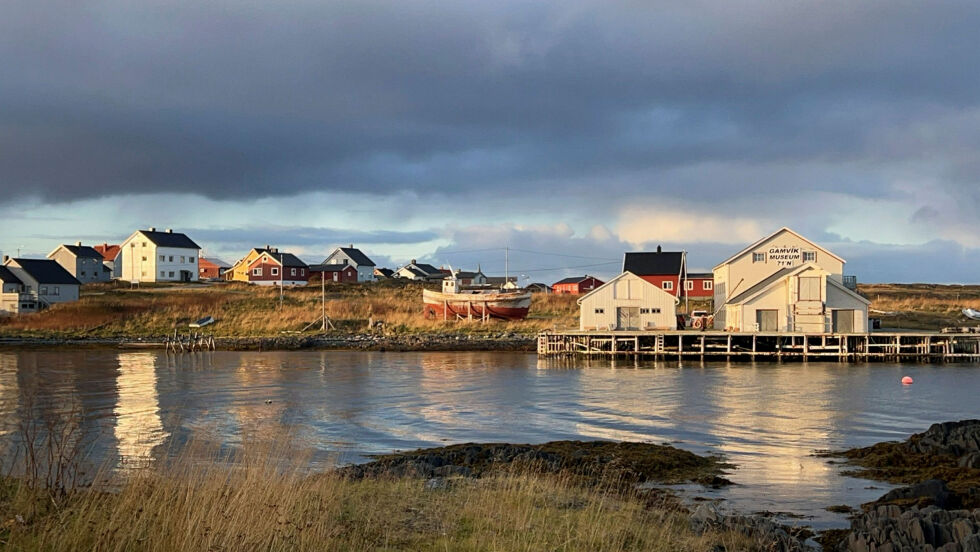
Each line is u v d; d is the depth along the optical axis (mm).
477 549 10695
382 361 56969
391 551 10492
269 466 14281
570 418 30766
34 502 10320
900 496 16516
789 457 22703
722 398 35781
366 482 15219
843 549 12680
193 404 34781
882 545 11797
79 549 9008
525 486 15367
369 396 37656
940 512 12562
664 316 61062
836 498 17797
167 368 51906
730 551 11953
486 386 41562
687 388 39656
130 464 17641
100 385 42094
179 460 15664
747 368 50375
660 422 29531
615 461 20250
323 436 27062
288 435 22562
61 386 41531
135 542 9203
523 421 30234
